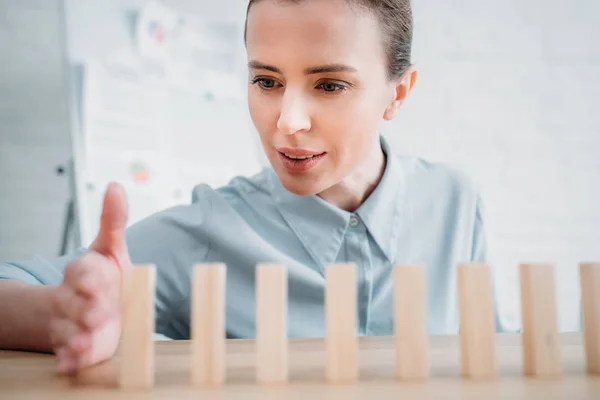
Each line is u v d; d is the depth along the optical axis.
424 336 0.39
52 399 0.34
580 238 1.71
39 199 1.63
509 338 0.59
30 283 0.59
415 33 1.67
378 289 0.85
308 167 0.65
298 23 0.60
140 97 1.51
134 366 0.37
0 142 1.62
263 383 0.38
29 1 1.64
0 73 1.62
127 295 0.37
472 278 0.40
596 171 1.71
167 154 1.51
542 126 1.71
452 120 1.68
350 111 0.63
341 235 0.84
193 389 0.36
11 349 0.54
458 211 0.93
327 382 0.38
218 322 0.37
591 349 0.41
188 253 0.87
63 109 1.65
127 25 1.52
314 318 0.84
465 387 0.37
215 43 1.60
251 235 0.86
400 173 0.89
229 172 1.58
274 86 0.64
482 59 1.69
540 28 1.71
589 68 1.72
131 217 1.44
